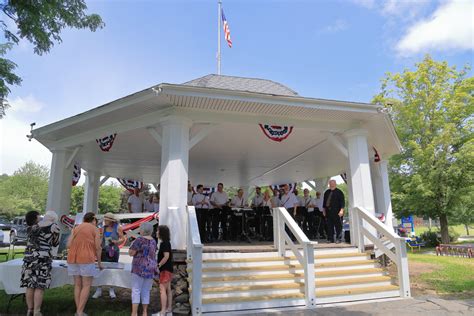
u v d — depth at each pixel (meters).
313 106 7.18
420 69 20.95
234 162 13.36
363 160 8.09
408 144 20.75
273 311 5.38
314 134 9.15
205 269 5.97
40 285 4.94
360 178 7.96
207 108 7.16
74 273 5.02
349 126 8.36
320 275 6.35
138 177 17.23
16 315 5.27
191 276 5.90
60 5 8.20
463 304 5.74
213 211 9.76
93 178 14.59
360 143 8.17
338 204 8.45
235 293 5.61
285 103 6.98
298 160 12.95
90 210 14.17
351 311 5.34
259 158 12.55
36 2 7.71
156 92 6.16
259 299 5.50
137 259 4.93
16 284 5.31
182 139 6.93
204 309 5.26
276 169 15.03
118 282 5.33
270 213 10.48
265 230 10.44
